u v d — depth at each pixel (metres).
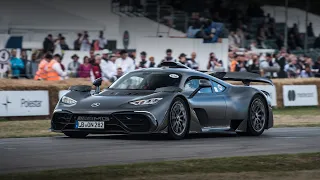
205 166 10.53
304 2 55.28
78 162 11.17
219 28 38.69
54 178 9.05
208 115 17.27
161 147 13.88
